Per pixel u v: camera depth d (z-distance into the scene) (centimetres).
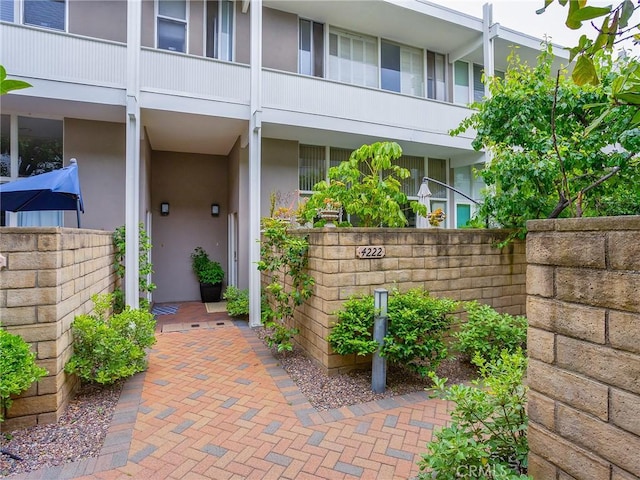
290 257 434
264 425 288
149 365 420
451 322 385
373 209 508
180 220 875
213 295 851
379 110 762
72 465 235
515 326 389
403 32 855
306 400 331
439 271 438
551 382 141
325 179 824
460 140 833
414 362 381
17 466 232
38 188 415
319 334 401
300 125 684
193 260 883
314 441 267
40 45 536
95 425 284
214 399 333
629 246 115
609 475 119
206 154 899
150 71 599
